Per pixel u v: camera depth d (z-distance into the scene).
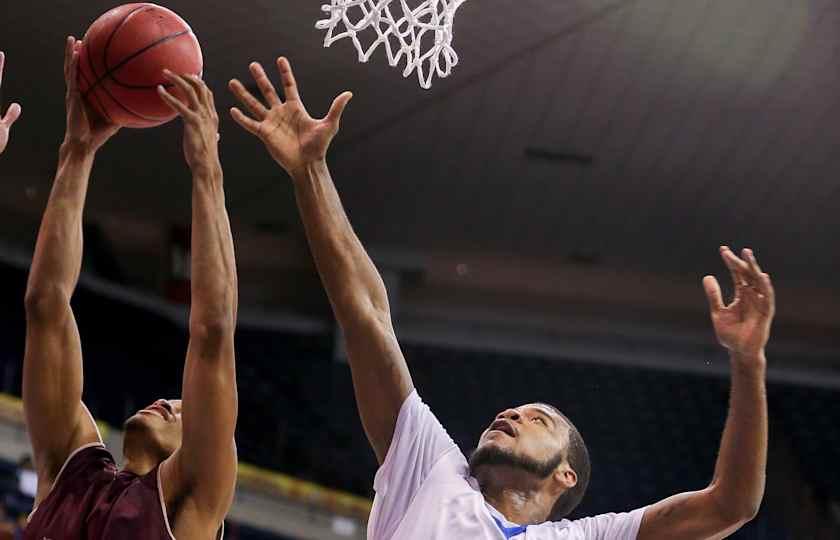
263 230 14.37
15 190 13.13
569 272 15.36
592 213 13.73
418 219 14.17
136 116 3.28
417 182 13.17
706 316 15.69
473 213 13.93
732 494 2.99
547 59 10.53
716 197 13.17
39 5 9.62
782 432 14.95
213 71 10.51
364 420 3.26
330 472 13.63
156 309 13.91
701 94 11.08
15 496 8.83
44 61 10.49
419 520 3.06
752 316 3.01
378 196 13.60
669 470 14.70
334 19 4.20
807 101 11.09
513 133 11.97
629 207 13.52
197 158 2.96
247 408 14.01
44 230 3.28
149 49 3.21
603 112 11.48
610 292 15.64
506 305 15.70
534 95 11.20
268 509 11.17
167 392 13.88
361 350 3.23
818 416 15.28
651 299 15.66
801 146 11.96
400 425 3.19
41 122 11.56
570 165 12.58
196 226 2.93
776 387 15.59
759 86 10.88
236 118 3.22
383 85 10.91
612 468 14.66
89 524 2.96
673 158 12.35
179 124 11.49
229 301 2.92
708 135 11.85
